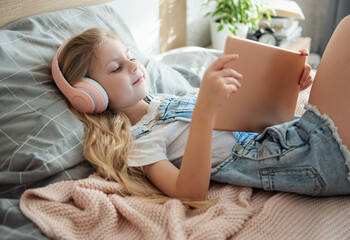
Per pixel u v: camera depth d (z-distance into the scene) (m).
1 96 0.97
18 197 0.87
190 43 2.30
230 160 0.96
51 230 0.73
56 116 0.98
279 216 0.81
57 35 1.20
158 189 0.97
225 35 2.12
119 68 1.07
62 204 0.80
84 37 1.07
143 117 1.11
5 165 0.90
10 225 0.77
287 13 2.15
